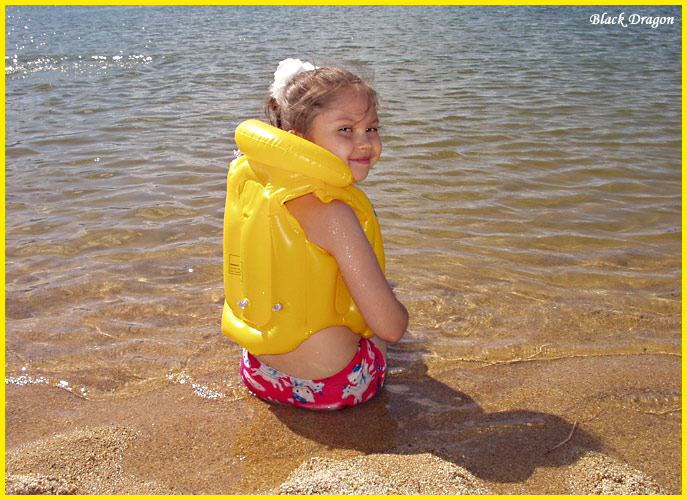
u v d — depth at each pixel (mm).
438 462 2180
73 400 2627
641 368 2816
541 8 22844
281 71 2484
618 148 6355
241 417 2525
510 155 6105
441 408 2570
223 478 2174
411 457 2211
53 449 2275
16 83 10320
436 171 5629
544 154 6137
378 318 2260
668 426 2420
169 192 5160
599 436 2359
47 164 5953
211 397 2662
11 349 3000
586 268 3850
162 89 9656
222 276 3768
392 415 2537
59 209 4809
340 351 2457
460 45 13875
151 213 4711
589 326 3199
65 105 8641
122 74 11078
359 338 2561
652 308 3375
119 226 4469
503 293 3549
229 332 2551
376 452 2305
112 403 2611
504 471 2168
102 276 3752
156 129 7227
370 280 2236
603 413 2498
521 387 2697
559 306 3406
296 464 2250
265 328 2416
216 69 11320
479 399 2625
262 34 16219
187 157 6133
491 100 8500
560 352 2977
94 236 4305
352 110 2322
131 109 8320
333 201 2283
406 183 5316
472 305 3426
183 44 14695
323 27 17656
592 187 5266
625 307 3385
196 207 4828
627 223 4535
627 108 8078
